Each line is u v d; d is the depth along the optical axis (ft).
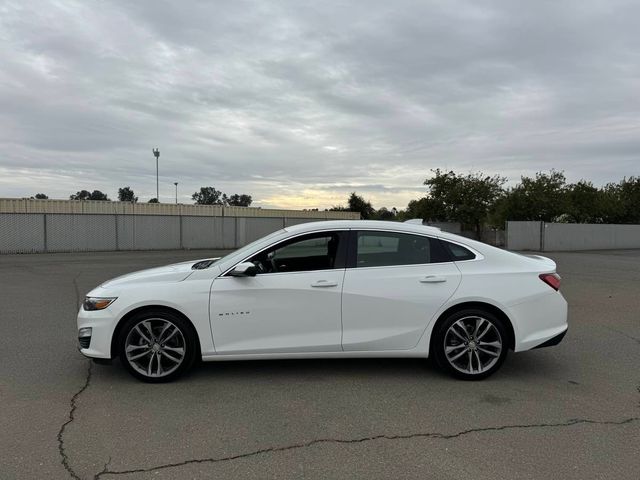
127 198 327.06
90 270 50.80
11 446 11.65
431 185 132.87
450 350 16.31
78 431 12.48
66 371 17.20
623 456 11.35
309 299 15.94
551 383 16.28
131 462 10.98
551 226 112.88
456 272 16.39
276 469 10.74
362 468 10.80
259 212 142.31
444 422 13.17
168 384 15.93
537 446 11.83
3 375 16.76
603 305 31.27
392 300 16.06
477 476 10.48
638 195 146.10
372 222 17.13
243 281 15.96
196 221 103.71
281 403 14.42
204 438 12.17
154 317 15.84
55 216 90.74
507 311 16.22
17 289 36.63
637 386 16.05
